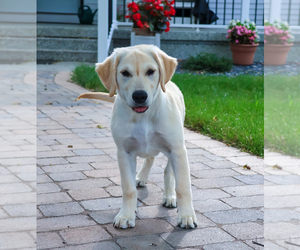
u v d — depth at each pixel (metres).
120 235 2.47
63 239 2.41
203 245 2.35
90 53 10.02
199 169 3.70
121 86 2.46
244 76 8.30
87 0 13.13
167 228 2.57
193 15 12.10
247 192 3.18
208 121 5.07
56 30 10.37
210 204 2.95
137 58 2.41
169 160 2.94
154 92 2.45
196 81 7.76
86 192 3.15
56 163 3.80
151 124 2.57
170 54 10.84
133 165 2.73
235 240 2.41
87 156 4.02
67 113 5.75
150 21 9.62
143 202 2.99
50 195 3.08
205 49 10.90
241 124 4.85
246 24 10.45
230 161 3.93
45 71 8.95
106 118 5.55
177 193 2.62
